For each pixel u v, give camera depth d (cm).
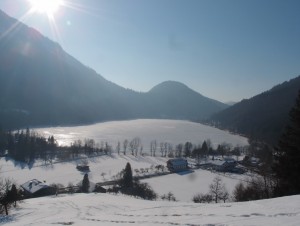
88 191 8838
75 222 2336
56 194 8019
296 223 1329
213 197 7356
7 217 3516
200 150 16850
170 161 12425
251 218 1586
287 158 3538
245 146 18888
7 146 16800
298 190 3466
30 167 12962
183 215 2075
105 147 17525
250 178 10181
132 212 2750
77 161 14250
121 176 10512
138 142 18212
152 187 9312
